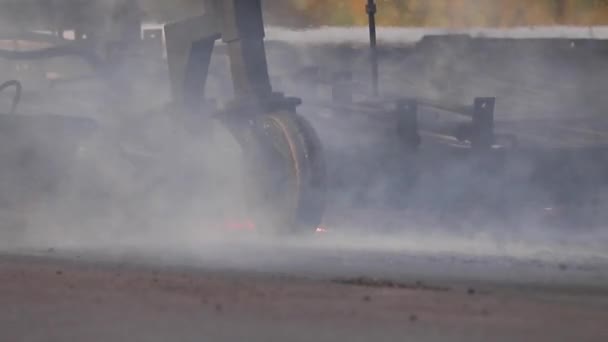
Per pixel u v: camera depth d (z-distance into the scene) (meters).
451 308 28.77
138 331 24.34
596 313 28.30
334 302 29.66
